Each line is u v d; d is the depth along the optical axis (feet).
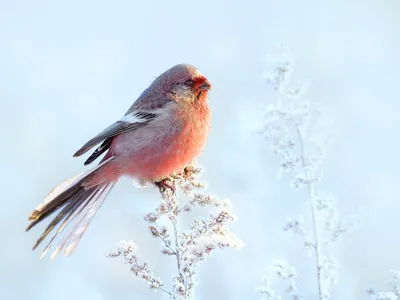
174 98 35.99
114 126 36.06
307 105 33.71
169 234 28.07
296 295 28.35
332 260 29.30
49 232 34.04
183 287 27.07
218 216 28.12
